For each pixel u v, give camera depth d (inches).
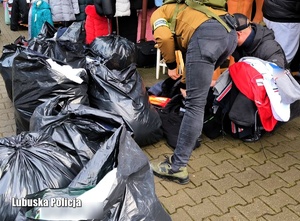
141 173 68.5
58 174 70.2
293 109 121.7
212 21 87.7
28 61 109.7
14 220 61.4
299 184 102.0
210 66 87.4
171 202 92.8
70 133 81.2
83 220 54.0
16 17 263.0
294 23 141.9
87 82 116.0
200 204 92.5
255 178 104.0
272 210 91.4
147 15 194.1
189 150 96.0
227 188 99.1
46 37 154.9
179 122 121.3
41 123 86.6
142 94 117.6
